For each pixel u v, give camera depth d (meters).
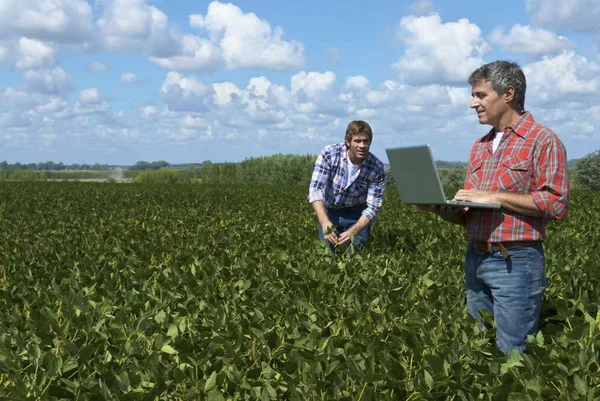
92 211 13.28
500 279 3.82
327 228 6.86
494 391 3.06
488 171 3.89
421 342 3.77
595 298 4.60
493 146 3.90
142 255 6.89
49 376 3.28
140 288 5.21
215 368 3.39
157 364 3.33
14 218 11.15
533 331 3.88
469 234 3.95
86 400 2.97
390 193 22.38
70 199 18.56
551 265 5.91
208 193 22.84
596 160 46.69
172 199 18.59
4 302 4.83
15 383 3.19
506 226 3.74
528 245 3.76
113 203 16.56
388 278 5.52
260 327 3.96
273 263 6.01
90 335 3.87
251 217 11.41
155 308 4.53
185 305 4.66
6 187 28.28
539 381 3.05
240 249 7.27
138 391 3.08
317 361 3.29
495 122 3.85
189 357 3.37
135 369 3.30
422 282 5.36
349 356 3.37
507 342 3.83
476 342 3.70
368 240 7.53
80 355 3.40
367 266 6.03
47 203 16.12
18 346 3.68
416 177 3.91
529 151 3.70
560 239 7.61
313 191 7.20
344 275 5.64
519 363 3.39
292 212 12.74
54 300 4.91
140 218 11.36
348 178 7.20
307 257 6.51
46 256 6.51
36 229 9.19
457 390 3.13
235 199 18.53
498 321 3.86
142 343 3.76
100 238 8.20
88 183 37.00
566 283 5.20
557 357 3.42
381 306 4.64
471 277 4.13
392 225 9.81
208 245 7.72
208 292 4.99
